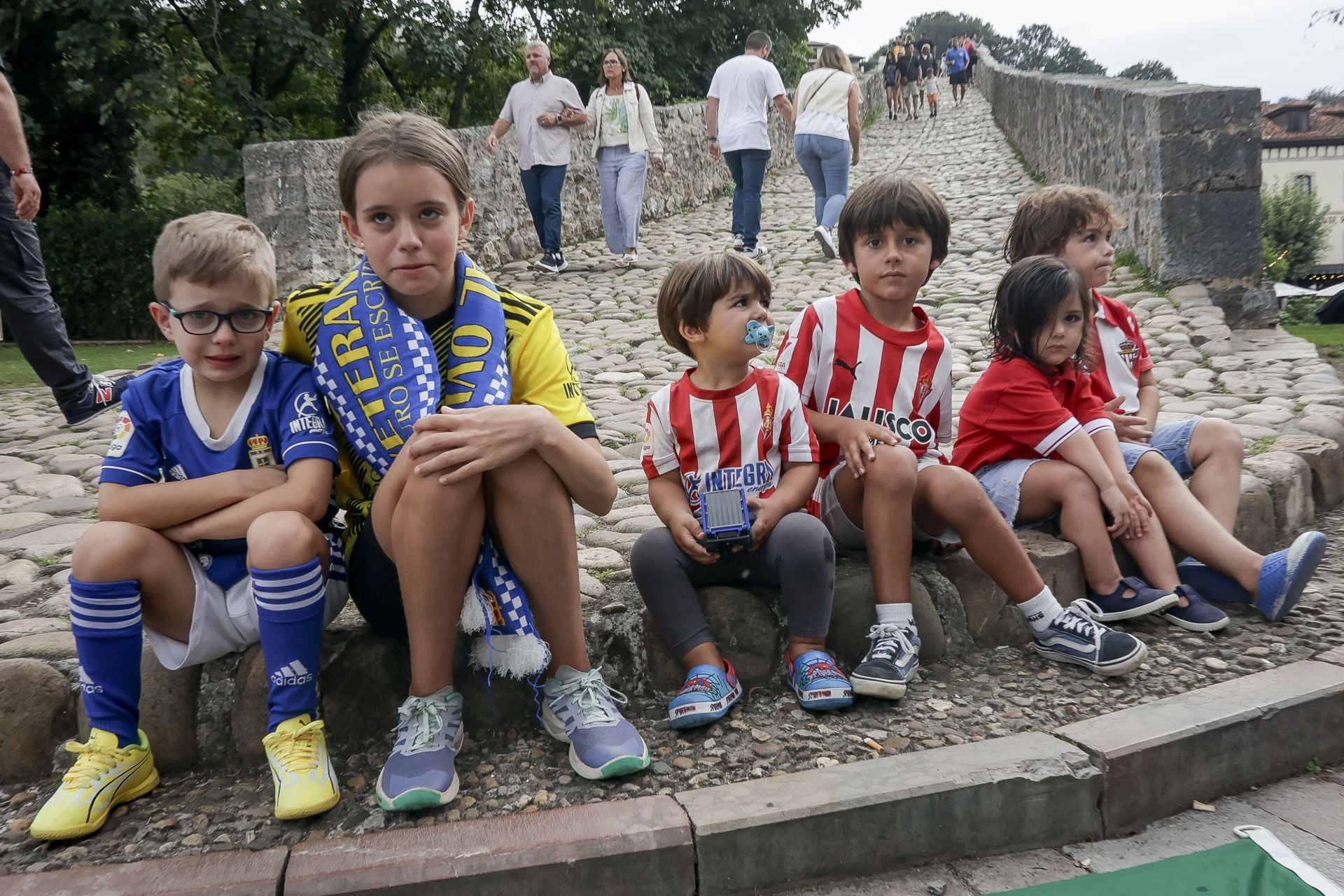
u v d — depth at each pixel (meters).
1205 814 2.14
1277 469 3.18
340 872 1.77
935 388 2.65
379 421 2.07
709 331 2.37
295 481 2.06
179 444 2.10
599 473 2.10
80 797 1.92
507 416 1.94
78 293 11.92
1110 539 2.69
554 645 2.17
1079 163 9.45
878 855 1.96
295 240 7.82
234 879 1.76
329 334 2.13
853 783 1.99
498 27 18.83
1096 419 2.80
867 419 2.63
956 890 1.91
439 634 2.03
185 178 20.52
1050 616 2.50
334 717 2.22
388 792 1.95
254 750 2.16
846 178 8.79
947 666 2.54
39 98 14.29
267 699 2.13
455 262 2.21
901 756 2.09
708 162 14.55
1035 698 2.36
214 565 2.11
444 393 2.14
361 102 19.45
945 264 7.70
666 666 2.43
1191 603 2.65
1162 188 5.99
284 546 1.98
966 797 1.99
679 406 2.45
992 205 10.66
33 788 2.12
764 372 2.49
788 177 16.19
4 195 4.03
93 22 13.16
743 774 2.08
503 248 9.53
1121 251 7.09
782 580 2.36
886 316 2.65
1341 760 2.33
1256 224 5.95
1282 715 2.25
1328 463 3.40
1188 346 5.11
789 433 2.47
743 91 8.71
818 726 2.25
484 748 2.22
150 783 2.08
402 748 2.01
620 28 21.52
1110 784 2.06
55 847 1.90
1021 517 2.80
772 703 2.37
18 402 5.54
